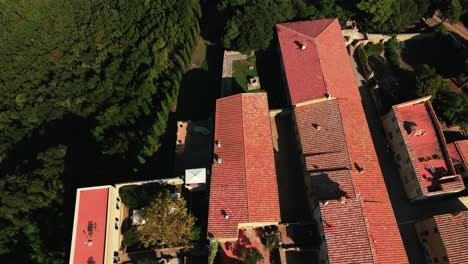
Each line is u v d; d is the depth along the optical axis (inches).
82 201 2327.8
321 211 2126.0
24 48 4146.2
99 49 3764.8
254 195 2283.5
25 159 3083.2
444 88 2731.3
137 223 2444.6
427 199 2433.6
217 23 3651.6
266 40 3036.4
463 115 2647.6
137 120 3019.2
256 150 2461.9
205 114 3031.5
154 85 3068.4
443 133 2696.9
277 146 2726.4
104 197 2335.1
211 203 2282.2
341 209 2119.8
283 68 2940.5
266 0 3065.9
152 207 2277.3
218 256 2256.4
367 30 3201.3
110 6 4099.4
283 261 2217.0
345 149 2388.0
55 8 4328.3
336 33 2965.1
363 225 2057.1
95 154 2891.2
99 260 2161.7
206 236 2304.4
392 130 2632.9
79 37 4015.8
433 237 2188.7
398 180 2576.3
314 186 2306.8
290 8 3161.9
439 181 2340.1
